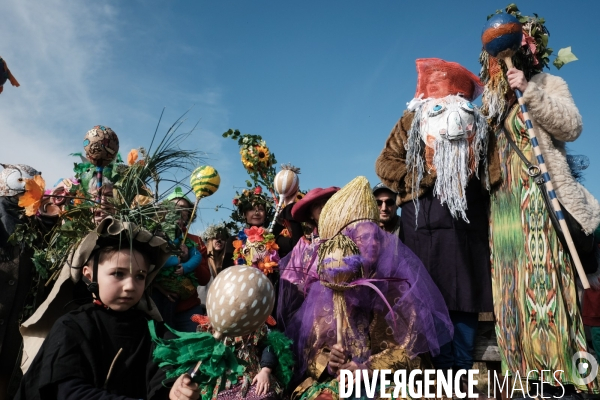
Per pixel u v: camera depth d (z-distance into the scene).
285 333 3.39
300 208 4.02
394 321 2.92
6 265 3.34
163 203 2.66
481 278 3.26
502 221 3.23
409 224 3.48
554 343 2.89
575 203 3.04
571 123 3.11
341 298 2.95
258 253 3.87
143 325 2.40
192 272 4.13
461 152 3.25
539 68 3.51
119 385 2.22
